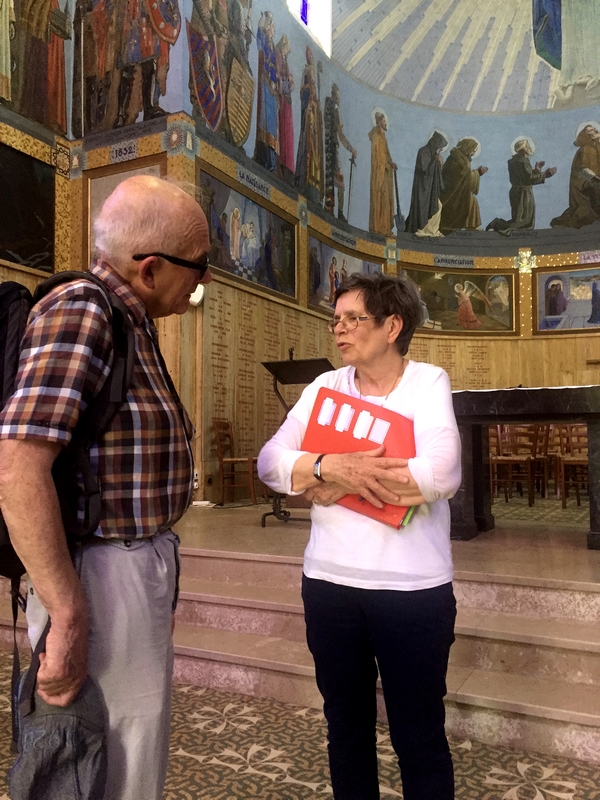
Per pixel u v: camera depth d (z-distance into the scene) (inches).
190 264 57.1
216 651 130.6
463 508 183.3
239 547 170.6
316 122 451.5
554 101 560.4
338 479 66.9
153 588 54.1
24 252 300.0
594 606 125.2
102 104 328.2
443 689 67.9
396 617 66.1
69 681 47.9
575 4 539.2
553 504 303.1
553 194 558.9
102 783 49.4
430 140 559.5
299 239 424.2
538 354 552.4
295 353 413.1
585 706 103.1
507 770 98.0
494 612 133.5
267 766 98.4
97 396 50.9
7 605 167.9
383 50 523.8
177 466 55.8
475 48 550.0
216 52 339.9
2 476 46.0
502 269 561.0
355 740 71.5
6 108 292.7
